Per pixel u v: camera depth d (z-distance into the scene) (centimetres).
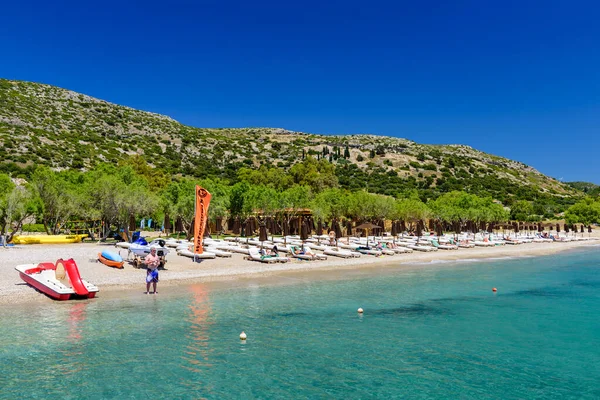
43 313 1792
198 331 1623
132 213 4250
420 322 1811
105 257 2809
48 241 4056
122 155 12719
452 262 3791
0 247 3575
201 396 1120
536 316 1927
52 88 18100
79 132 14000
